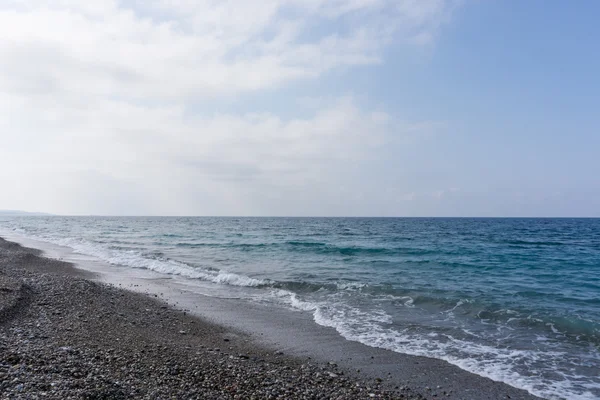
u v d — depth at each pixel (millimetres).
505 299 15648
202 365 8195
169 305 14344
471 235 60062
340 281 19406
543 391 7836
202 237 54281
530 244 43344
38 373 6273
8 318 10336
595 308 14281
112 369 7188
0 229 73375
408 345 10477
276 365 8773
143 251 33469
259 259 28812
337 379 8141
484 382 8211
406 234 62594
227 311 13844
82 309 12289
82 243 41500
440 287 18156
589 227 94625
